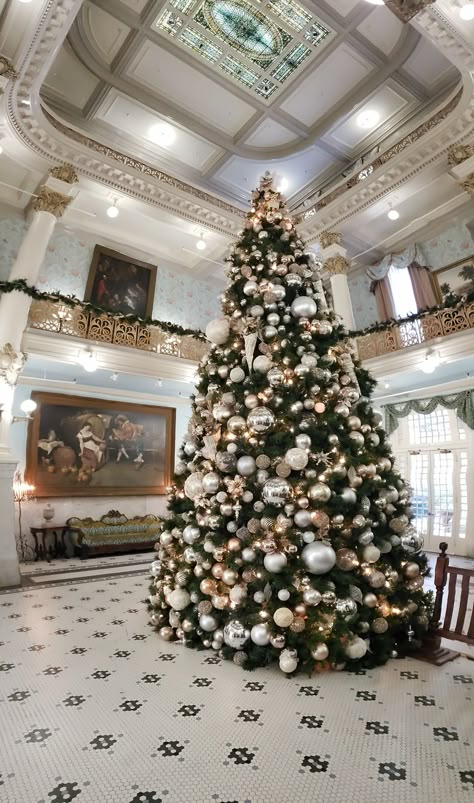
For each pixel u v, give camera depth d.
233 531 3.62
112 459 10.52
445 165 8.53
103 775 2.08
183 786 2.00
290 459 3.31
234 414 3.79
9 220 9.43
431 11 5.52
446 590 6.04
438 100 8.61
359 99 8.62
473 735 2.40
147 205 9.71
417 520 10.85
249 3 7.18
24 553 8.91
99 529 9.44
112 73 8.06
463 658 3.58
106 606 5.29
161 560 4.32
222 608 3.61
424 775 2.06
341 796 1.92
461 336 8.28
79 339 8.52
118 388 10.96
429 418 11.08
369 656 3.42
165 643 3.97
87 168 8.70
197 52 7.91
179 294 12.34
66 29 6.17
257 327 3.93
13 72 6.53
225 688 3.03
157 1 7.03
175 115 8.94
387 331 9.62
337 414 3.65
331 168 10.40
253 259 4.26
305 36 7.71
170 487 4.48
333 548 3.38
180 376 9.93
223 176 10.52
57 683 3.12
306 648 3.21
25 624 4.55
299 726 2.52
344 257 10.44
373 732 2.44
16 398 9.41
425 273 10.47
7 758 2.21
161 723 2.56
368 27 7.54
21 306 7.60
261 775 2.07
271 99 8.80
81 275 10.54
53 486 9.48
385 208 9.88
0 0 5.86
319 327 3.87
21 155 8.14
